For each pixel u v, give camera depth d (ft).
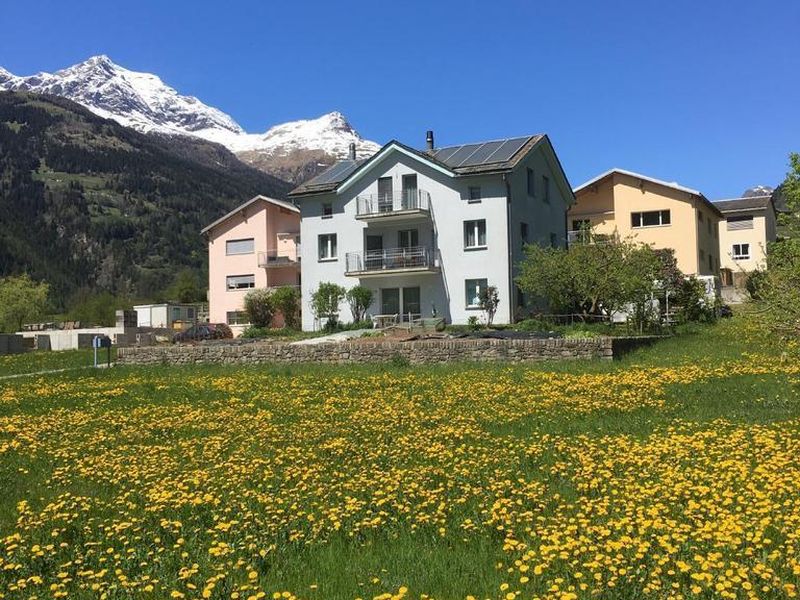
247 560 22.29
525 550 21.49
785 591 18.33
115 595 20.22
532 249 116.88
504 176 128.36
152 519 26.73
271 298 151.74
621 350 77.15
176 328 173.99
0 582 21.25
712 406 45.19
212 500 27.96
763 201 214.90
